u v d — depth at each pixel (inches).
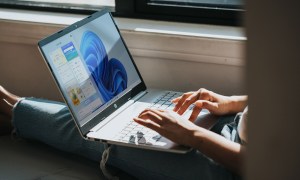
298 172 21.4
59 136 62.5
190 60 67.2
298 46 20.3
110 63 62.8
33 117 64.2
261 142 21.6
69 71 56.8
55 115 63.0
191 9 71.8
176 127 51.1
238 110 59.0
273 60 20.6
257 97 21.2
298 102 20.8
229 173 52.5
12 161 62.3
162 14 73.7
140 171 57.0
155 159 55.5
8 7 81.4
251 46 20.7
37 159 63.0
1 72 79.0
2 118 69.0
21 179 57.7
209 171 52.6
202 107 56.4
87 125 56.3
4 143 67.5
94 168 60.9
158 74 70.1
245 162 22.0
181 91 69.7
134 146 52.7
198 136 50.2
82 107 56.7
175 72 69.1
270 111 21.2
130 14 75.3
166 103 62.8
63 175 58.9
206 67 67.1
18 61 77.2
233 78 66.2
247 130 21.8
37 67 76.5
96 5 77.8
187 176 53.9
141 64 70.5
